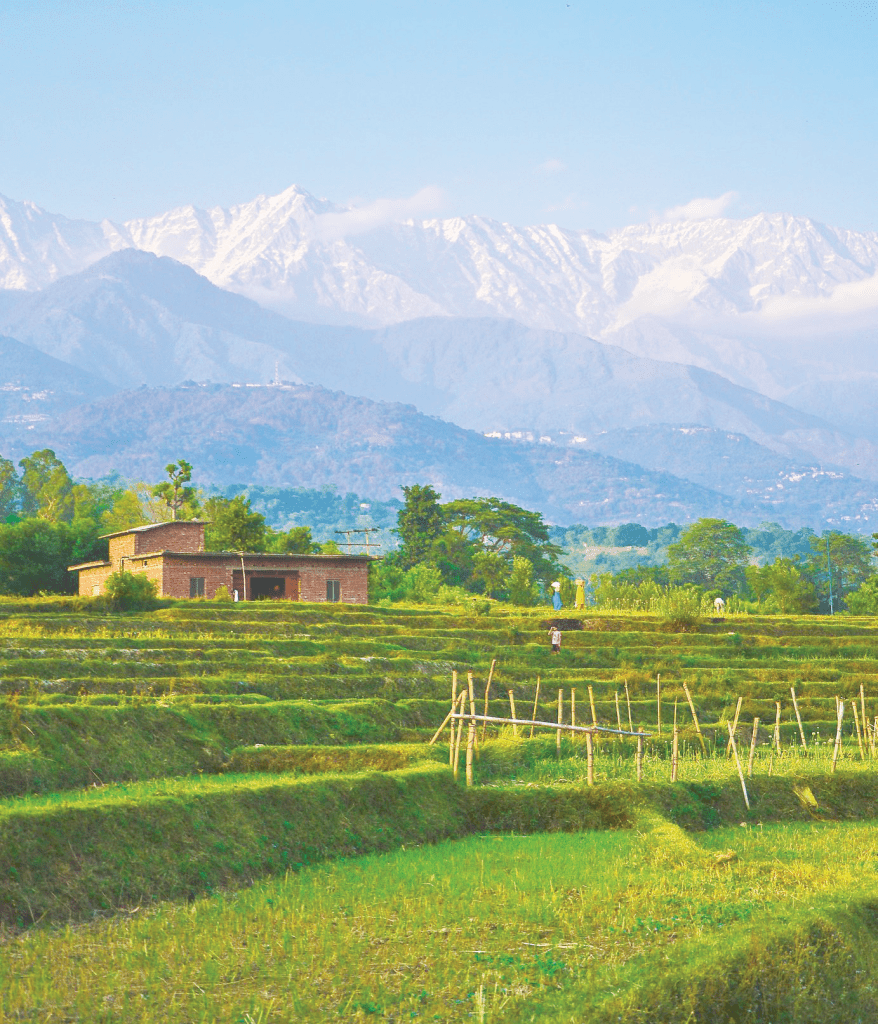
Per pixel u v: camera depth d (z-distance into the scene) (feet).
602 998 54.75
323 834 83.71
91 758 96.63
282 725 117.80
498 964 59.82
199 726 110.01
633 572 572.92
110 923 64.54
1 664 126.21
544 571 495.82
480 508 499.51
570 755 124.36
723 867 80.69
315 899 69.82
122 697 115.44
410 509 475.72
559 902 70.74
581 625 226.17
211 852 74.90
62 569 298.35
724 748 135.85
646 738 132.05
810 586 406.41
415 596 310.65
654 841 87.40
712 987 57.41
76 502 457.27
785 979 60.08
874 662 201.77
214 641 160.04
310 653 167.84
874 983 62.90
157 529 260.01
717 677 177.27
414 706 135.74
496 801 98.37
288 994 54.90
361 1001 54.54
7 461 498.28
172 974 57.11
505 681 160.97
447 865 79.82
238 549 321.73
